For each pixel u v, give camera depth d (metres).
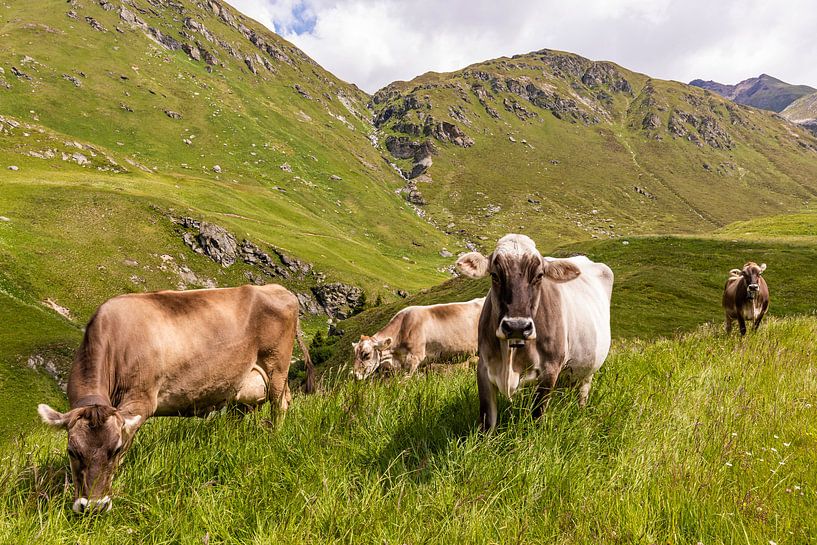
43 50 181.38
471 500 3.77
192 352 6.16
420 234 180.38
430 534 3.49
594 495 3.85
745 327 15.12
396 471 4.50
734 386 6.57
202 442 5.19
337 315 103.44
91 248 85.94
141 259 89.62
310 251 116.12
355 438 5.29
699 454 4.30
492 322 5.15
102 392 5.30
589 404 5.68
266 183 170.12
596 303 7.12
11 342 46.62
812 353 9.01
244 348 6.71
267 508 3.97
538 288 4.97
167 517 4.05
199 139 179.62
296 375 41.94
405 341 13.62
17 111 151.25
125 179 121.81
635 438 4.73
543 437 4.72
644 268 49.56
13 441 6.07
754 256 52.41
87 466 4.51
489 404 5.32
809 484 3.92
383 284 113.06
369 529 3.63
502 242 4.98
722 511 3.50
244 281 100.75
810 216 91.38
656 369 7.56
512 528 3.52
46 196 94.44
